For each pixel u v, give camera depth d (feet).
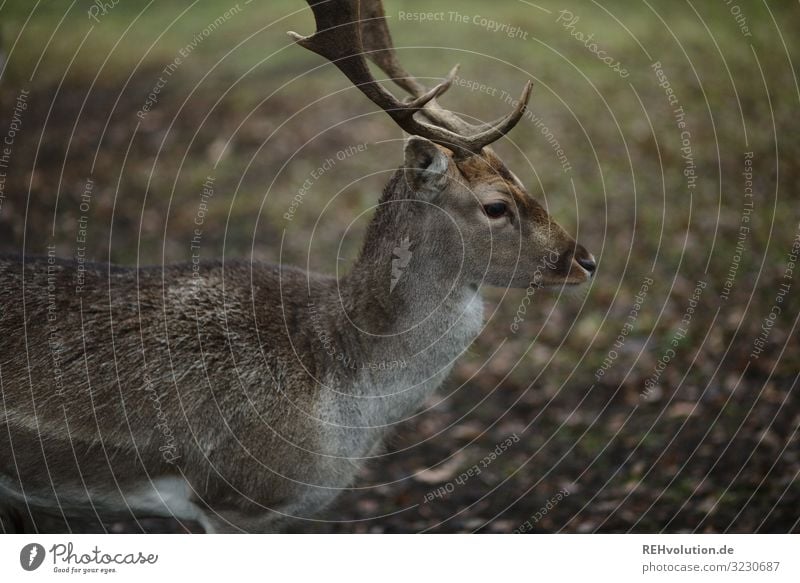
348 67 29.45
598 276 54.60
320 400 29.43
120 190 63.10
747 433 39.58
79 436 28.07
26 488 28.81
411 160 28.32
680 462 39.09
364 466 33.22
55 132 69.36
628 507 37.24
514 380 47.93
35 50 80.59
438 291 29.78
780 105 67.36
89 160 66.18
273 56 83.30
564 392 46.32
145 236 58.59
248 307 29.73
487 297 54.49
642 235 56.85
